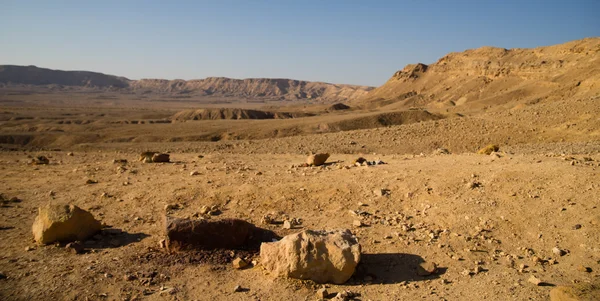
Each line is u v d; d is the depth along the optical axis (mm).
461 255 7262
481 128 32812
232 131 68000
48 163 16906
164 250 7926
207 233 7902
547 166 10023
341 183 10938
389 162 13828
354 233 8359
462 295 6141
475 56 153000
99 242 8367
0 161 17938
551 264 6777
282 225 8977
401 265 7125
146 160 16359
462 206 8867
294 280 6727
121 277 6961
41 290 6551
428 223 8555
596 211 7801
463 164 11586
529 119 32688
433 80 164250
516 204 8594
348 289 6484
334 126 71125
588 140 26000
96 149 39500
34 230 8391
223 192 10812
